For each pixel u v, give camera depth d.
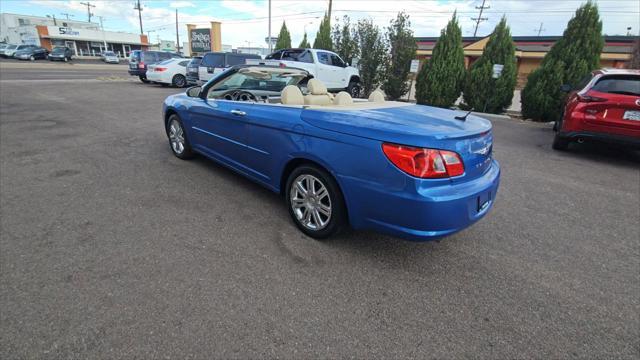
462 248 2.81
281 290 2.19
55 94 11.03
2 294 2.02
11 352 1.65
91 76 19.89
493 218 3.42
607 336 1.94
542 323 2.02
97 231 2.78
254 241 2.75
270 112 3.02
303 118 2.70
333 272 2.40
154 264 2.38
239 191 3.74
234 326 1.88
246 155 3.39
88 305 1.97
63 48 38.62
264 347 1.76
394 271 2.45
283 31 21.94
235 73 3.91
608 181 4.67
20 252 2.44
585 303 2.21
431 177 2.09
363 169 2.30
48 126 6.47
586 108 5.50
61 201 3.30
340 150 2.41
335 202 2.56
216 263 2.43
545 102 9.70
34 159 4.52
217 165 4.58
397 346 1.81
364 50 13.98
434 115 2.69
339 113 2.54
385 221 2.29
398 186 2.15
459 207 2.16
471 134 2.27
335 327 1.92
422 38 30.69
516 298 2.23
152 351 1.70
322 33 17.42
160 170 4.30
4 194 3.41
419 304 2.13
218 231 2.88
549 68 9.66
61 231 2.75
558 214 3.56
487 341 1.87
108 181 3.86
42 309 1.92
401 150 2.12
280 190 3.10
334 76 12.20
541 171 5.06
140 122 7.24
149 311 1.95
